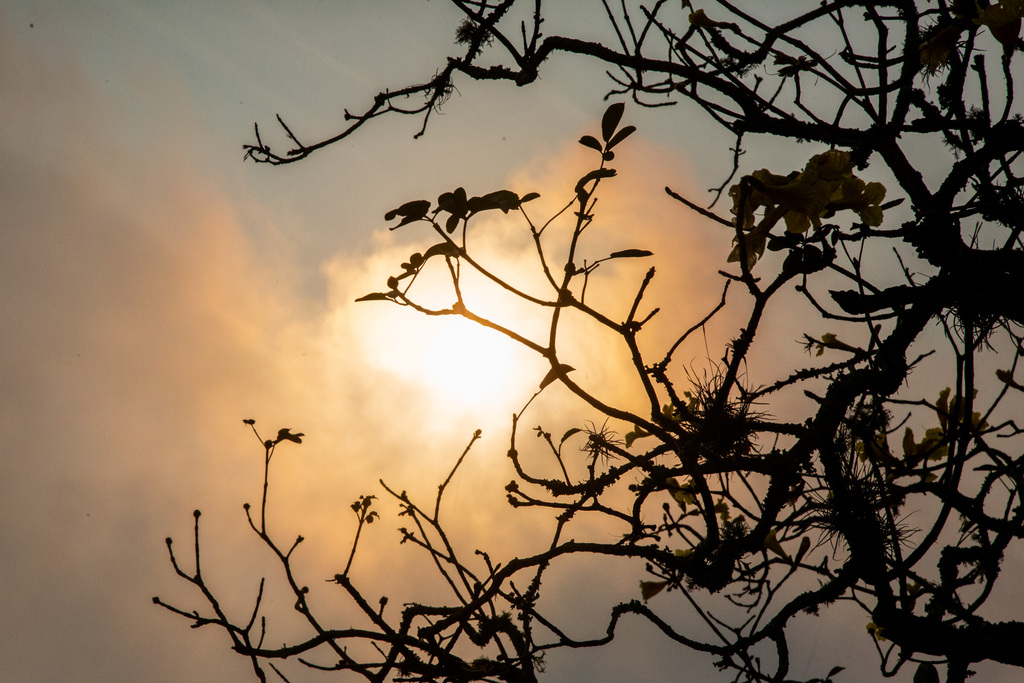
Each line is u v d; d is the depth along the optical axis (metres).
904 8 6.24
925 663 5.84
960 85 5.23
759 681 5.25
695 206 3.93
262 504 5.79
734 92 5.56
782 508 4.95
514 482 5.33
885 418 4.88
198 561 5.34
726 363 4.17
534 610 5.69
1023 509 4.73
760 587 5.17
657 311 4.23
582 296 4.26
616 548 5.05
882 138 5.53
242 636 5.26
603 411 4.51
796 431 4.63
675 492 5.52
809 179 3.75
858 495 4.77
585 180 4.13
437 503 6.34
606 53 6.40
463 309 4.27
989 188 5.00
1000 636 4.91
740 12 5.53
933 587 5.26
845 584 4.90
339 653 5.36
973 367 4.39
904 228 4.95
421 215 4.18
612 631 5.54
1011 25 4.63
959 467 4.37
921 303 4.96
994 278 4.58
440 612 5.64
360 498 5.93
